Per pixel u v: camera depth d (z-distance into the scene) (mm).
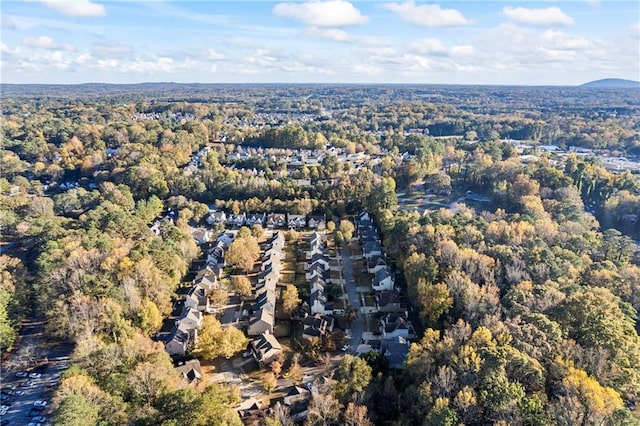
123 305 97750
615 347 69750
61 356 94938
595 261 111375
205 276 122938
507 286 99438
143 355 80938
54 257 115875
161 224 161375
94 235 131125
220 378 88500
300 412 76625
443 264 107500
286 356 94812
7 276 110375
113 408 64812
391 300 111812
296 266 139000
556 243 119500
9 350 96000
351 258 145250
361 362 76812
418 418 67188
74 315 93875
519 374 65375
